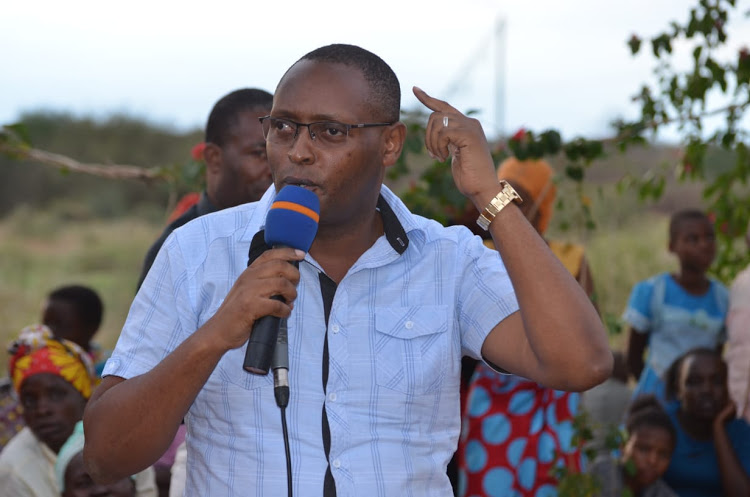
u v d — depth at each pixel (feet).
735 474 26.13
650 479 26.04
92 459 11.22
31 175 159.02
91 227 127.95
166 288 11.94
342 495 11.30
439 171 25.13
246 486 11.33
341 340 11.83
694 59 25.22
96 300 28.53
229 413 11.55
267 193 12.51
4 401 26.20
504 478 23.00
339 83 11.61
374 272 12.28
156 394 10.70
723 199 29.30
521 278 11.59
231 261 12.05
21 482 21.67
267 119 12.64
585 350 11.36
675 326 30.99
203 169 28.37
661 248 58.44
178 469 18.71
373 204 12.28
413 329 12.00
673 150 29.30
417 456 11.75
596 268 52.44
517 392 23.48
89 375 23.29
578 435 23.09
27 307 59.67
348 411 11.60
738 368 24.82
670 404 27.63
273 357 11.16
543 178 25.30
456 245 12.71
